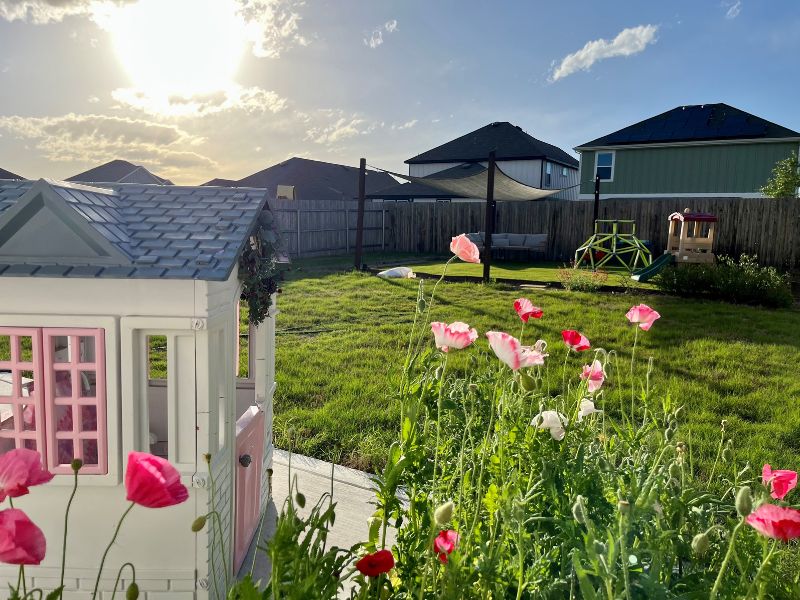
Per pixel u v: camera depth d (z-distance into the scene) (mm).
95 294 2531
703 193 25750
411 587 2018
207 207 3121
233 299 3006
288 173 47125
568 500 2205
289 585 1471
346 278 15070
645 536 1827
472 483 2404
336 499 4270
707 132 26047
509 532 1854
